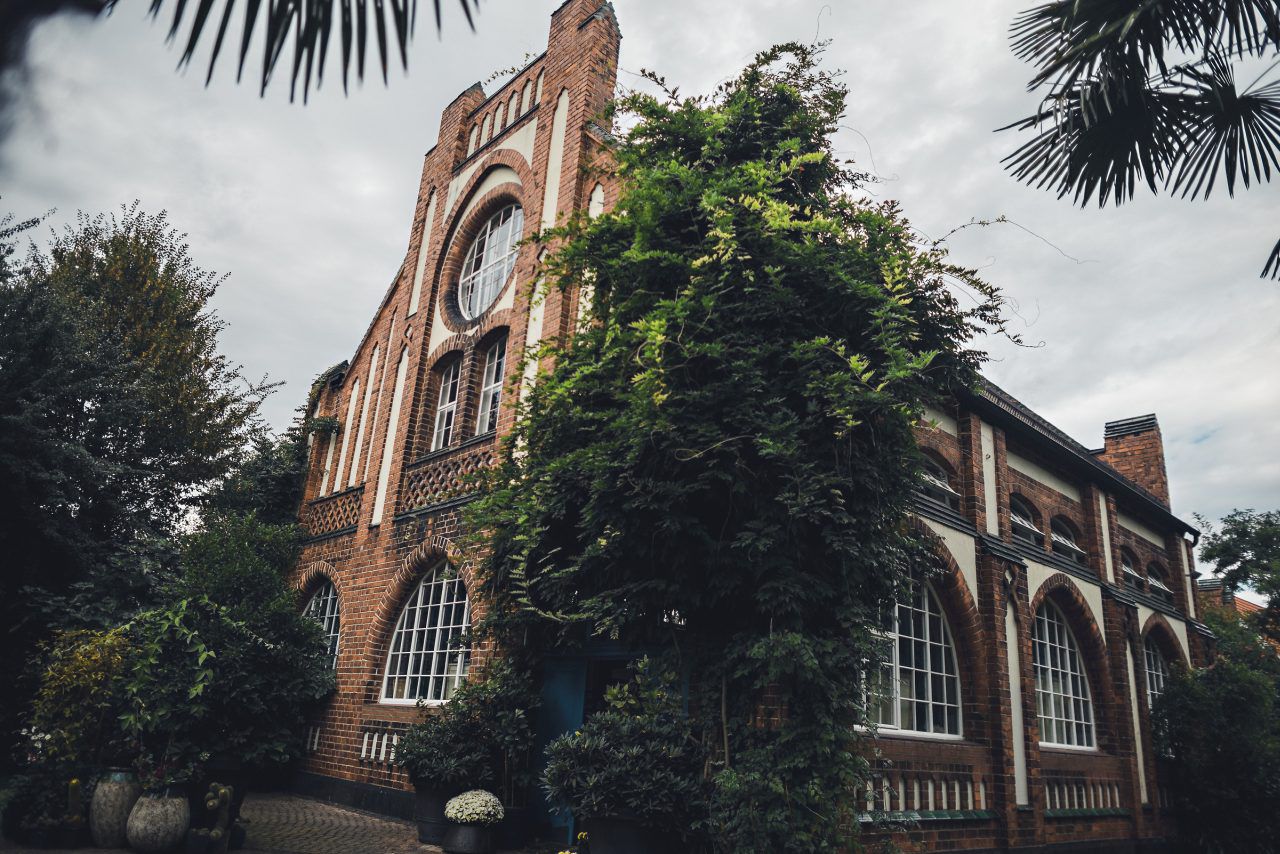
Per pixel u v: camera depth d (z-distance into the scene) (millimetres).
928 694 10172
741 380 7043
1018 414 13164
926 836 8930
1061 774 11969
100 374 13211
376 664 11922
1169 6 5418
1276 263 5910
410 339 14039
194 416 16609
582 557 7469
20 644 11086
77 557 11781
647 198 7797
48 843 7211
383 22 1989
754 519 7176
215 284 18609
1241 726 14336
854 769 6754
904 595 7871
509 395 11062
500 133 13914
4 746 9961
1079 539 14930
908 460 7723
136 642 8789
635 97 8578
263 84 1895
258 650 10797
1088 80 5625
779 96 8766
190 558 12195
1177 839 14508
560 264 8422
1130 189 6059
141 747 7914
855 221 8094
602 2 12883
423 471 12375
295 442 16812
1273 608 20625
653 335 6691
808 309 7500
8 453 11227
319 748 12219
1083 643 13984
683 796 6906
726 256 7133
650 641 8141
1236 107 5680
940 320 8344
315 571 14203
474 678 9727
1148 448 19859
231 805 8203
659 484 6910
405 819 10055
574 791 7031
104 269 16938
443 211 14711
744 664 7031
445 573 11305
